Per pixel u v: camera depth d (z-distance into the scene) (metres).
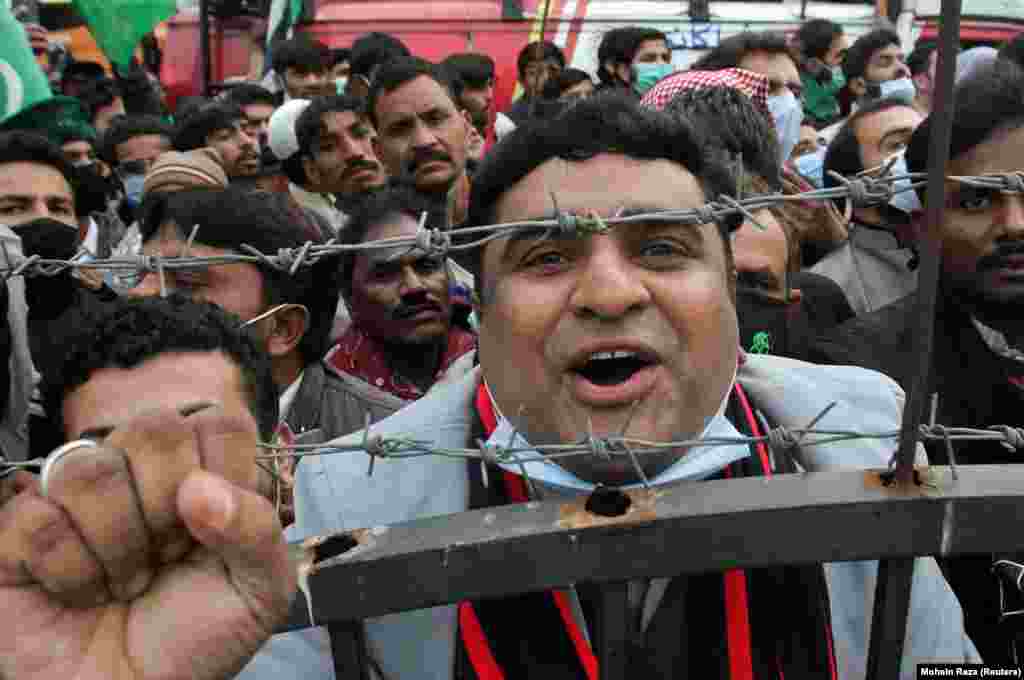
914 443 0.73
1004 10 5.67
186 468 0.55
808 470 0.95
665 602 0.85
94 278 1.65
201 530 0.52
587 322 0.78
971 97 1.33
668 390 0.80
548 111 0.88
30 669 0.55
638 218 0.76
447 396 1.00
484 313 0.86
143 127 3.92
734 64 2.92
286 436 1.08
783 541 0.72
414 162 2.63
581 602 0.86
